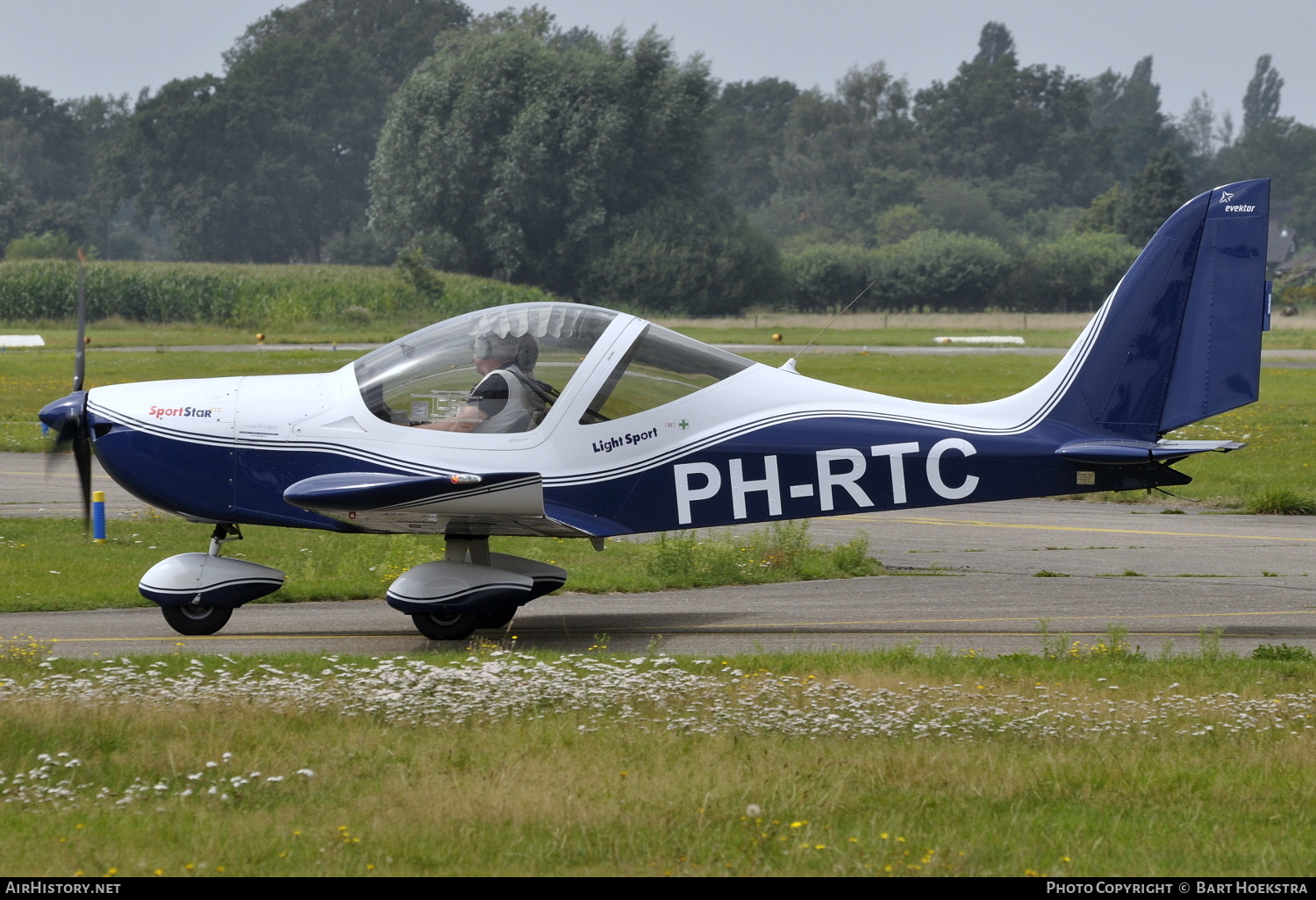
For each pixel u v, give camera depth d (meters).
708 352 31.25
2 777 18.75
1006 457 30.64
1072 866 15.62
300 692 23.53
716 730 21.52
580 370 30.16
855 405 31.03
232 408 30.89
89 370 117.56
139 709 22.22
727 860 15.74
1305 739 20.84
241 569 31.70
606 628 33.00
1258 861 15.81
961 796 18.17
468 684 24.03
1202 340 30.16
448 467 29.92
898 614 35.06
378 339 179.12
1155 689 24.78
